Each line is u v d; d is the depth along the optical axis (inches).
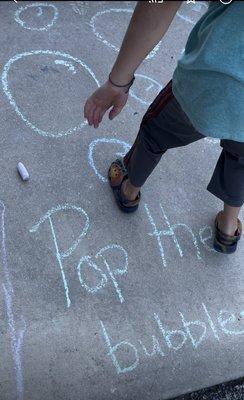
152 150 72.5
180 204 88.4
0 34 96.7
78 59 98.7
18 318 70.6
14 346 68.6
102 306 74.9
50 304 72.9
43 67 95.3
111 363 71.5
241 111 57.6
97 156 88.5
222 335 78.1
